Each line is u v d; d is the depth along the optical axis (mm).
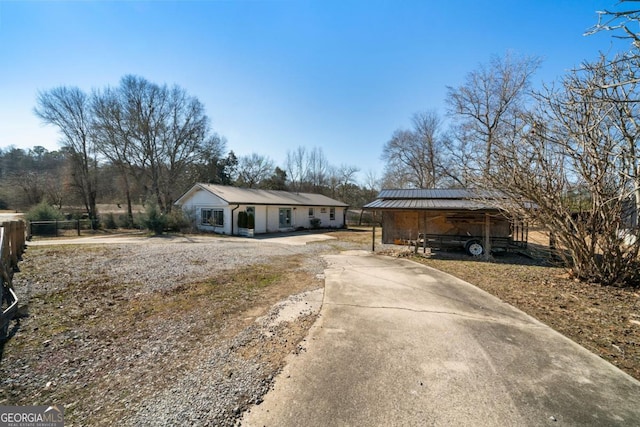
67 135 22391
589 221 6168
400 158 30859
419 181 30172
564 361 3047
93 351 3395
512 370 2875
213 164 31234
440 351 3277
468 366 2951
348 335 3725
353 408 2320
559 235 6582
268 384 2664
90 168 23703
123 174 24438
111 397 2529
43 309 4730
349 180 38156
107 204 31750
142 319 4367
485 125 21078
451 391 2535
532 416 2217
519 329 3895
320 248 12180
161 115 24812
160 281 6406
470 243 10477
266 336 3729
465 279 6742
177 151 25859
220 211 18438
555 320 4223
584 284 6203
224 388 2617
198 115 26312
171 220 18672
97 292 5617
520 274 7234
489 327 3969
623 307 4758
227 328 4020
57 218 18516
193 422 2180
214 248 11594
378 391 2541
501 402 2385
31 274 6840
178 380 2771
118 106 22953
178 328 4035
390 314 4477
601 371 2857
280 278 6797
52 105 21609
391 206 10906
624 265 5992
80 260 8539
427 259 9578
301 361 3074
